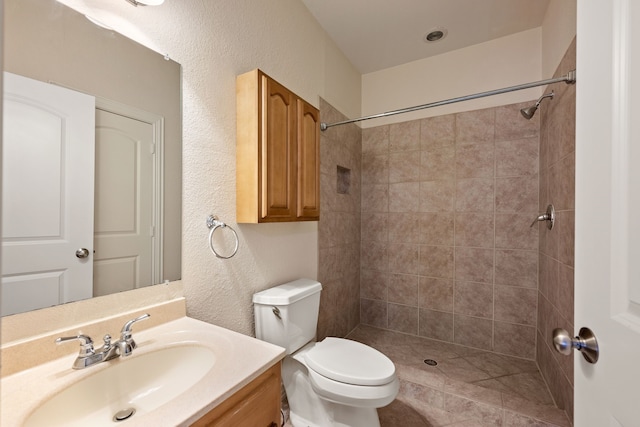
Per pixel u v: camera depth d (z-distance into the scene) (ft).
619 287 1.67
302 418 4.77
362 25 6.70
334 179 7.33
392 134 8.39
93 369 2.47
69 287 2.74
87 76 2.86
